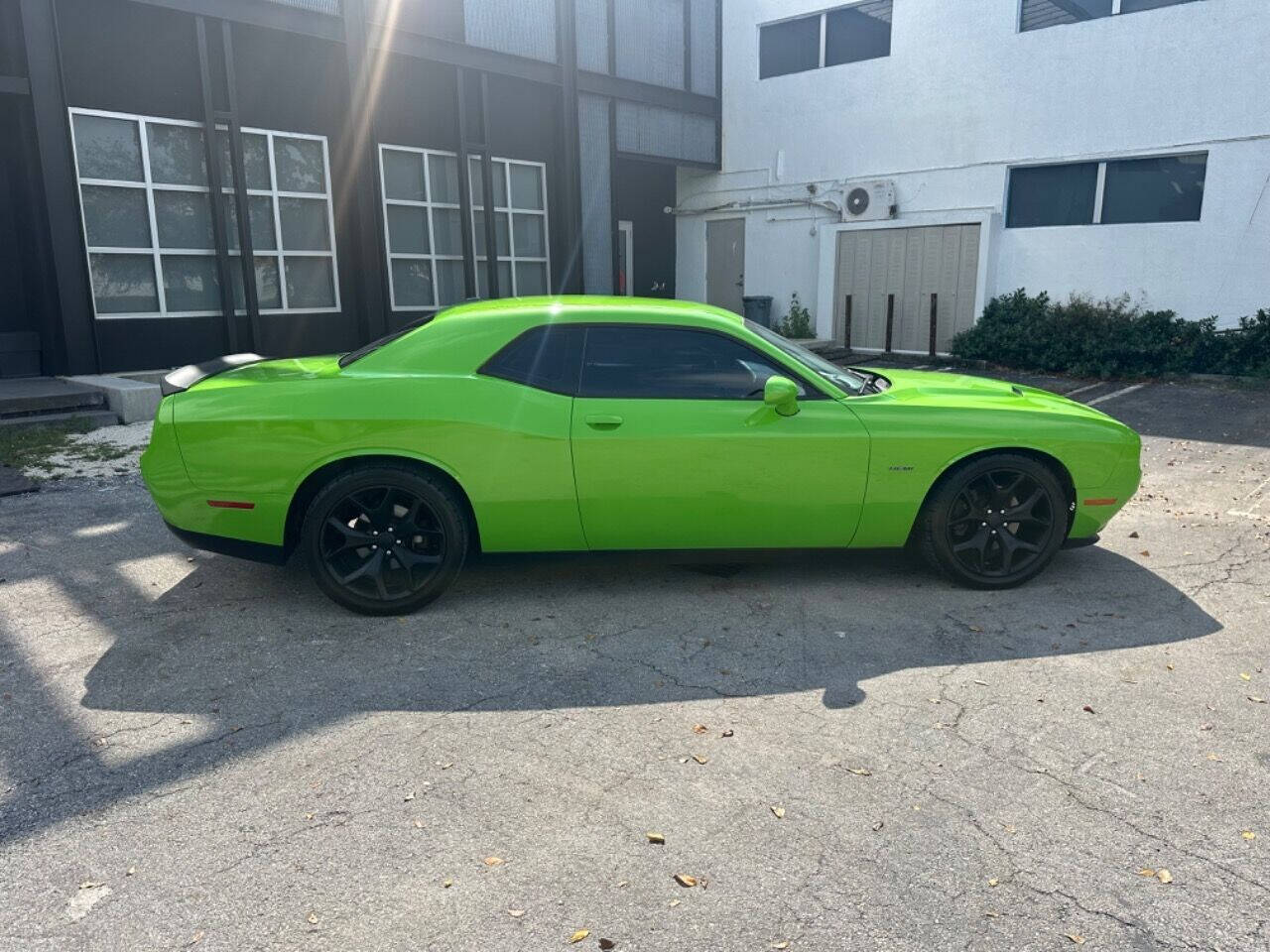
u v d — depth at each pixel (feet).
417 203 40.73
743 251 55.62
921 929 7.52
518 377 13.98
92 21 30.78
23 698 11.44
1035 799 9.34
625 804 9.25
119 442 26.35
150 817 8.99
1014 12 42.65
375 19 37.37
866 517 14.56
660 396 14.11
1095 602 14.74
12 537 17.95
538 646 13.08
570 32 44.42
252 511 13.69
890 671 12.25
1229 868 8.29
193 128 33.81
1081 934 7.47
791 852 8.50
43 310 31.78
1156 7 39.04
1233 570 16.28
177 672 12.18
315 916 7.65
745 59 53.06
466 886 8.04
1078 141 41.75
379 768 9.92
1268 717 11.02
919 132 46.60
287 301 37.19
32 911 7.68
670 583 15.58
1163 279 40.34
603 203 48.34
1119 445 14.80
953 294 46.52
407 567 13.91
